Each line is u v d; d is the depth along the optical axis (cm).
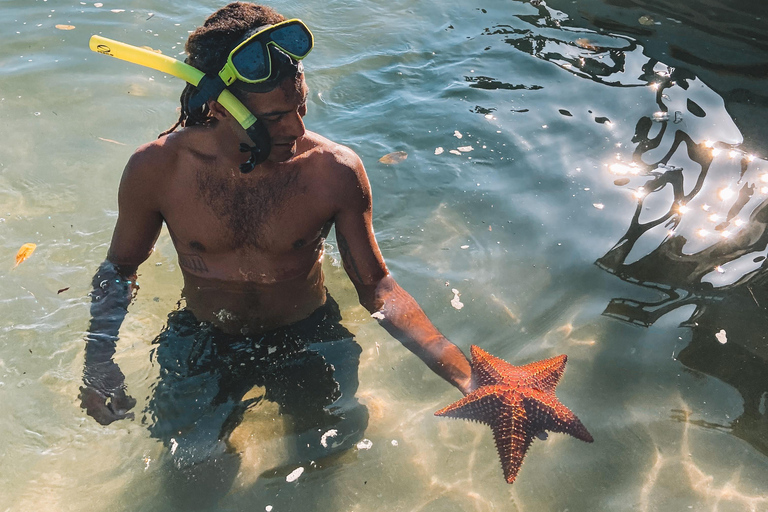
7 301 194
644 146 254
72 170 241
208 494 158
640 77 291
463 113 272
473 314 196
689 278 205
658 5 347
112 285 178
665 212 227
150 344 181
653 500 156
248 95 148
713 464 162
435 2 353
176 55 295
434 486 160
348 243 175
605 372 181
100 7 329
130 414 169
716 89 282
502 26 331
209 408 170
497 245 218
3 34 306
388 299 178
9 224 219
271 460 163
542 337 190
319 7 345
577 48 312
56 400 172
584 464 163
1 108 267
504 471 145
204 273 177
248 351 179
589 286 204
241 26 150
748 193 233
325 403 173
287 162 165
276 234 170
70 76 285
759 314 195
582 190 237
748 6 344
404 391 178
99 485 159
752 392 176
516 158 251
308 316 186
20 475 160
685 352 186
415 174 244
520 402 154
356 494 159
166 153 166
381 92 285
